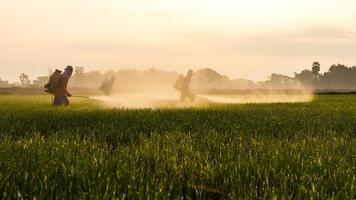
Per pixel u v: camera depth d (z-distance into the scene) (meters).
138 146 6.45
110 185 3.89
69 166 4.62
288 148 6.37
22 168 4.57
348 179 4.34
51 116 12.16
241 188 3.93
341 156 5.82
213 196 3.97
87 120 10.95
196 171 4.59
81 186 4.02
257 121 11.27
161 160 5.29
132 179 4.11
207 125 9.98
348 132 9.23
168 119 11.47
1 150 5.75
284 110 17.27
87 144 6.51
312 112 15.95
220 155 5.55
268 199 3.71
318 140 7.53
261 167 4.78
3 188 3.89
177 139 7.34
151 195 3.63
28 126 9.41
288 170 4.76
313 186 3.88
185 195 3.96
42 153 5.42
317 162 5.17
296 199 3.72
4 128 9.02
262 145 6.60
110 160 5.04
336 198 3.62
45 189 3.74
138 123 10.21
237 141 7.07
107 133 8.18
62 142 6.48
